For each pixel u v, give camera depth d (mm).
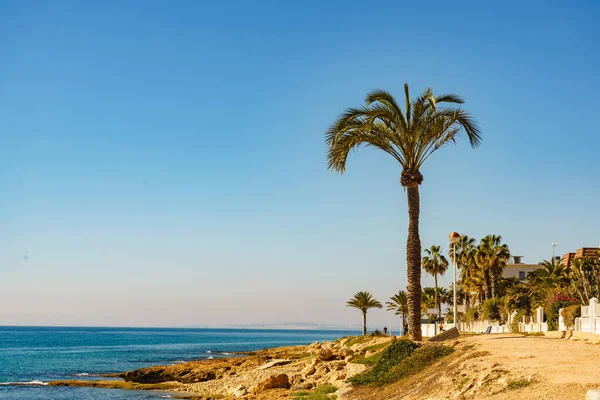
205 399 47312
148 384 61656
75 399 52031
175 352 137000
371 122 31547
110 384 62188
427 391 20797
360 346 54094
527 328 43812
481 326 66750
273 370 61344
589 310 31156
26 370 86688
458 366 21922
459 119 32156
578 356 21438
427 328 59219
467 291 90000
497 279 81875
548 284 61750
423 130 32656
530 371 18562
